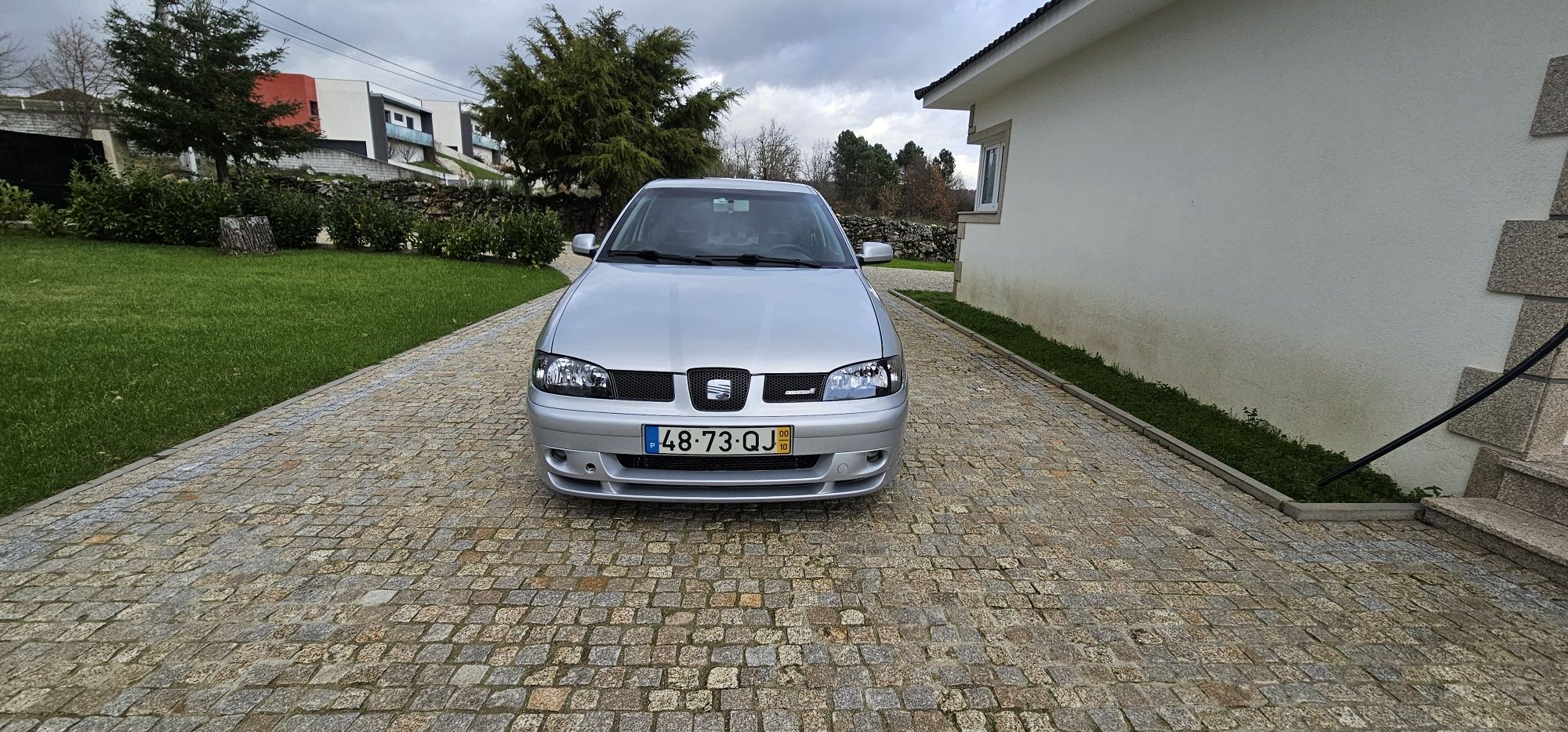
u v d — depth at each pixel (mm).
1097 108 6352
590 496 2689
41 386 4250
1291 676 2055
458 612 2227
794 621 2246
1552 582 2621
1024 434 4242
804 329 2811
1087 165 6555
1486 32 3021
